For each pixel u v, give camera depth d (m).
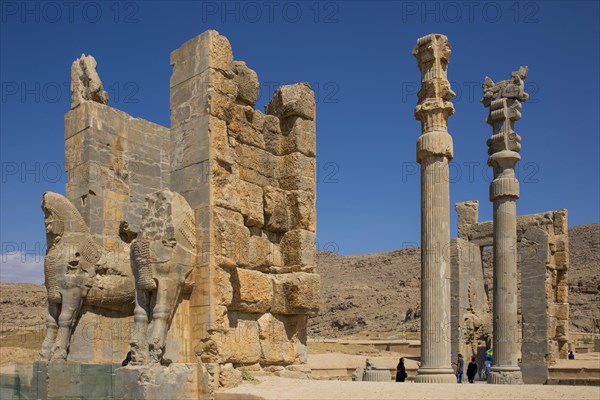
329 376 33.03
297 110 16.33
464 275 43.47
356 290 112.06
